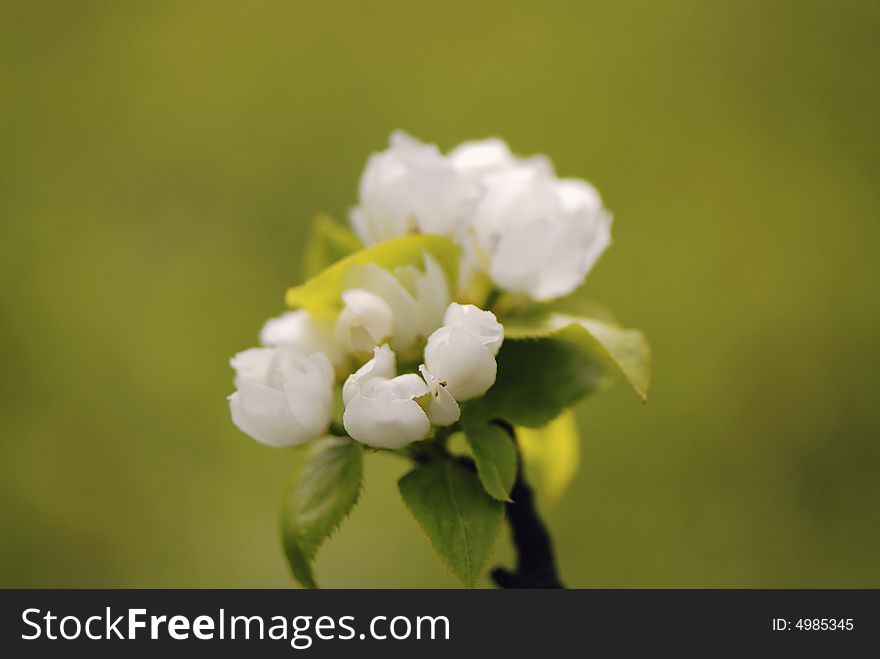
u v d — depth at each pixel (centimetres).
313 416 35
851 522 79
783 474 80
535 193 36
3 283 85
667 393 81
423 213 36
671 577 76
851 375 82
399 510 75
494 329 34
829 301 84
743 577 76
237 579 75
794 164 87
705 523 78
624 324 84
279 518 36
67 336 84
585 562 76
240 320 84
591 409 79
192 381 82
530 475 40
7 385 82
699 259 85
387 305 35
